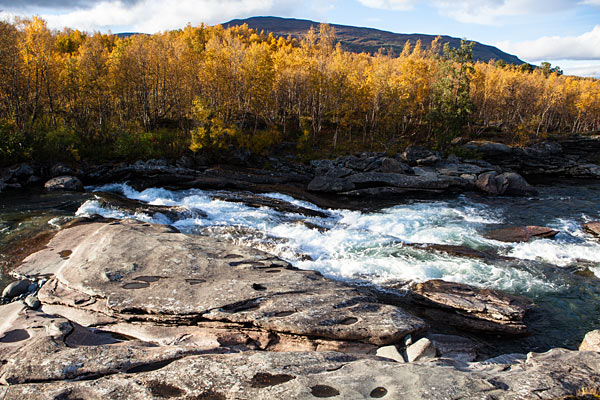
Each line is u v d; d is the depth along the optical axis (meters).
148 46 52.94
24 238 18.95
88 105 49.09
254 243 22.00
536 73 117.50
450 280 18.72
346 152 58.78
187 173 39.28
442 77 68.00
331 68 65.00
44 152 37.44
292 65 70.69
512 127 84.06
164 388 7.48
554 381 7.83
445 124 64.56
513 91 84.62
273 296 12.85
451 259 20.98
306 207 34.22
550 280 19.05
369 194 42.50
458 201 40.22
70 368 8.59
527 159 66.75
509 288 18.20
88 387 7.51
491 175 45.19
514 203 39.34
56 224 20.97
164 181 37.88
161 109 62.03
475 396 7.12
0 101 41.28
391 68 73.31
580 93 95.81
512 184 43.69
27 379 8.36
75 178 33.44
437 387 7.40
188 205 30.12
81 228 20.02
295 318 11.36
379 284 18.11
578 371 8.52
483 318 15.17
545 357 9.66
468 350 12.34
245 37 134.75
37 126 39.69
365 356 9.64
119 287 13.23
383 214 32.94
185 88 54.44
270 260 16.62
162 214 24.95
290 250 21.11
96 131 46.62
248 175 42.06
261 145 51.00
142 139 42.59
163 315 11.82
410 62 66.38
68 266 15.06
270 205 31.22
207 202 31.95
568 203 39.28
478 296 16.36
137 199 32.06
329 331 10.95
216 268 14.96
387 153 56.03
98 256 15.55
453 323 15.20
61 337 10.56
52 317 12.16
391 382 7.64
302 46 81.25
